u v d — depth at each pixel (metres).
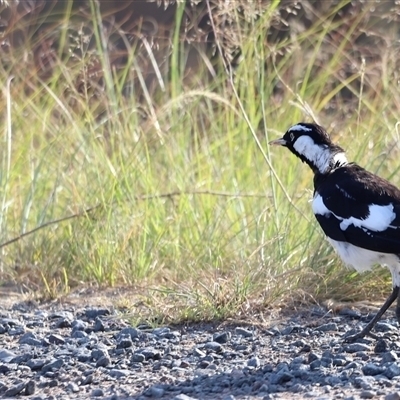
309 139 11.16
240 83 15.69
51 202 13.89
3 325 11.57
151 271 13.17
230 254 13.15
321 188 10.69
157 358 10.09
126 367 9.88
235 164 14.87
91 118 15.16
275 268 11.90
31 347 10.76
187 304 11.38
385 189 10.25
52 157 14.92
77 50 17.69
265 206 13.58
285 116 15.56
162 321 11.29
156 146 14.97
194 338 10.77
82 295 12.77
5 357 10.37
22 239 13.74
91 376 9.55
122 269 13.13
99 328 11.31
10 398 9.16
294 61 16.45
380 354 9.80
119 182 13.84
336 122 15.50
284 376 9.03
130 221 13.57
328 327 10.94
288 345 10.36
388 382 8.71
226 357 10.05
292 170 14.27
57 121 15.84
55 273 13.32
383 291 11.97
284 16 17.69
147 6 20.70
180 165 14.72
